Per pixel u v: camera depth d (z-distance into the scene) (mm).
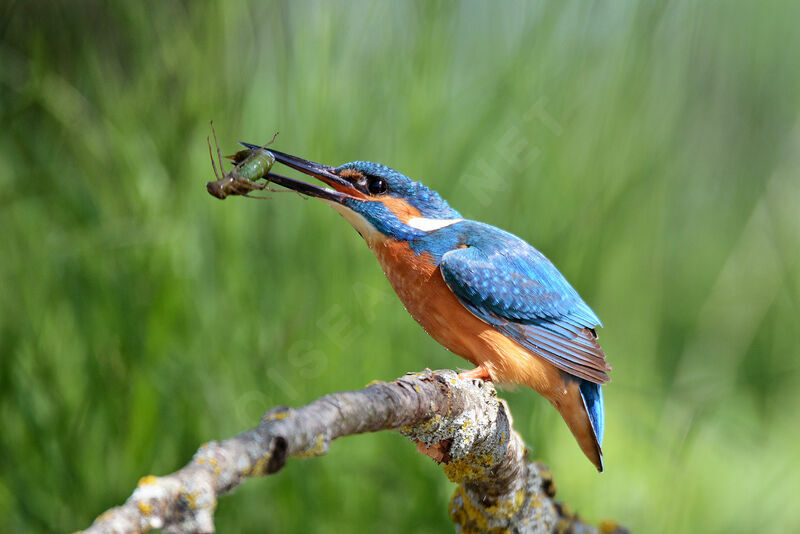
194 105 10258
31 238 10227
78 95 10828
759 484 13289
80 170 10570
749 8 14211
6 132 10742
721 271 14477
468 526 7207
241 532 9234
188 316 9688
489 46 10844
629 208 11875
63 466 9289
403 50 10289
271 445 3982
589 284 11047
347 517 9281
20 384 9508
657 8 11234
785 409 14391
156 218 9969
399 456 9430
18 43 11109
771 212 14984
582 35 11070
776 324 14672
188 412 9445
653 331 12898
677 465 11875
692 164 14055
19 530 9102
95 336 9641
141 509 3418
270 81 10312
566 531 7773
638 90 11320
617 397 12516
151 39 10500
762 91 14727
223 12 10305
